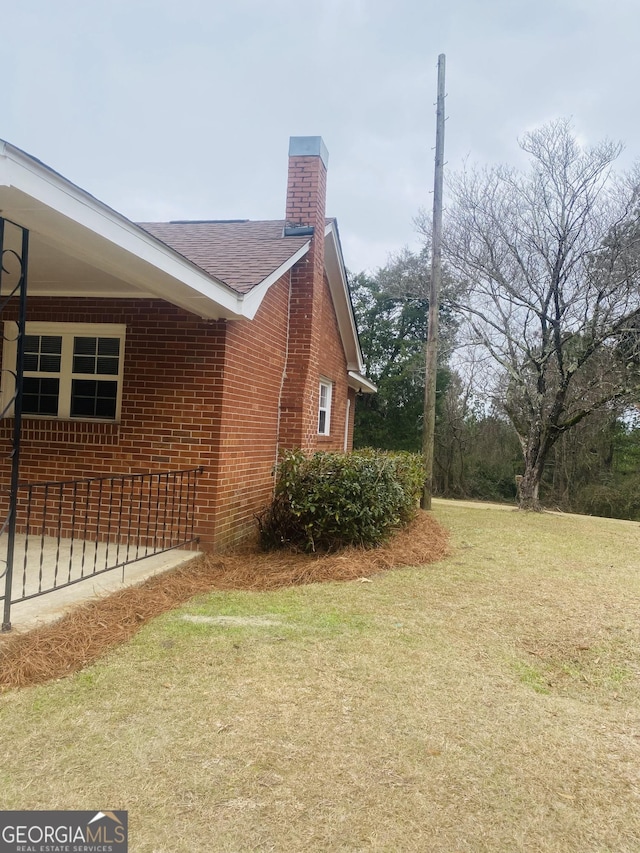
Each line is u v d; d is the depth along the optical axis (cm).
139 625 381
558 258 1253
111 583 449
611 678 343
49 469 602
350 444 1408
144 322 595
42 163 290
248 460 673
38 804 202
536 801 218
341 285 995
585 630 420
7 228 384
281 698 290
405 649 365
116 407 611
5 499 612
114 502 591
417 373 2273
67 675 303
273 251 722
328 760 237
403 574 564
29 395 628
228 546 614
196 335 587
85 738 245
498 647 380
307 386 798
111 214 359
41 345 626
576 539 855
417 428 2367
